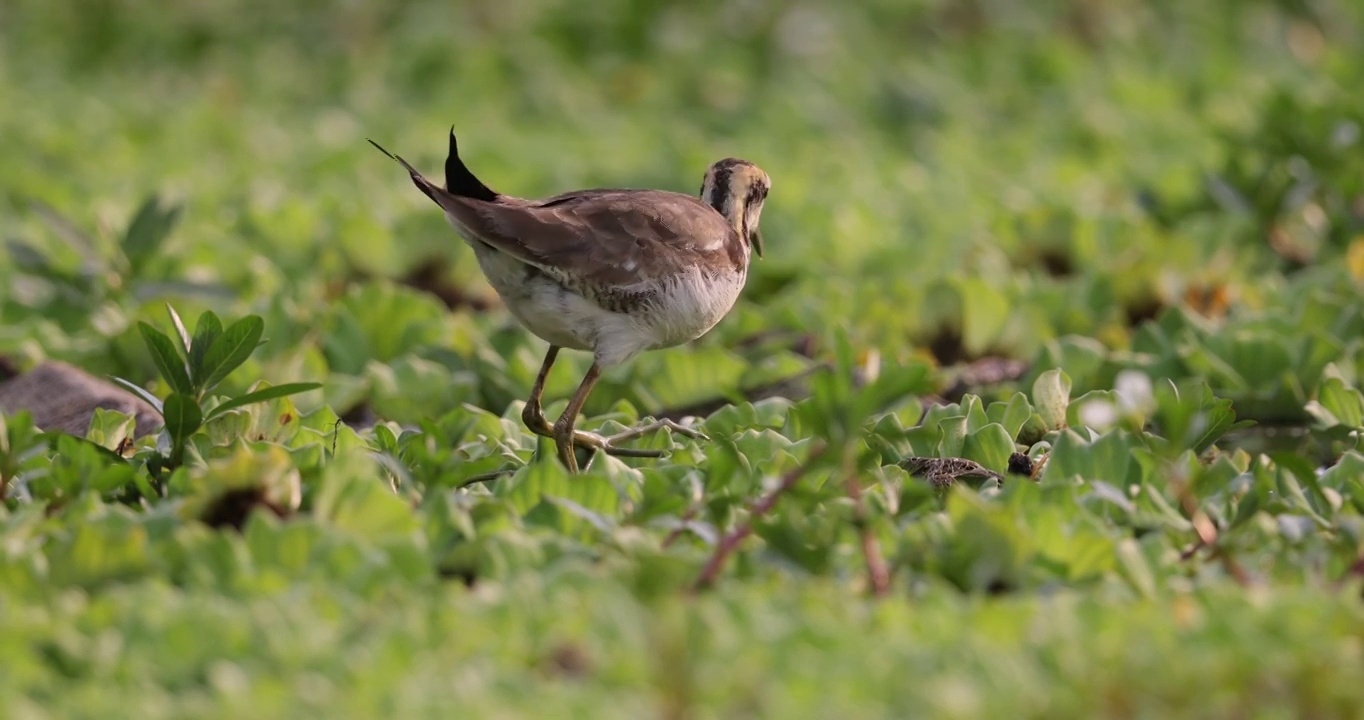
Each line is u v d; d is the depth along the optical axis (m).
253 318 8.84
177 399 8.59
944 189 18.77
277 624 6.55
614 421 10.63
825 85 23.30
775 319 13.81
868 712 6.02
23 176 18.45
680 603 6.57
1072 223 15.89
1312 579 7.38
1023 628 6.69
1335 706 6.15
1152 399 9.97
